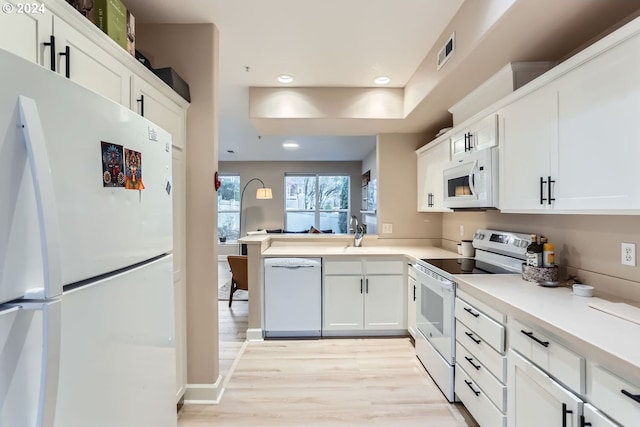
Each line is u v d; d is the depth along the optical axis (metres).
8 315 0.59
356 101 3.12
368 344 3.12
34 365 0.62
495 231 2.56
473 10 1.78
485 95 2.29
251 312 3.22
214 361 2.18
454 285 2.12
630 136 1.18
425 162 3.50
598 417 1.05
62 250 0.70
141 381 1.04
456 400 2.15
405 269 3.27
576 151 1.43
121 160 0.93
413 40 2.29
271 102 3.10
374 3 1.90
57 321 0.63
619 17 1.51
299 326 3.24
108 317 0.87
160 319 1.19
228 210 8.33
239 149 6.60
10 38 0.92
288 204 8.38
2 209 0.57
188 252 2.16
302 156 7.55
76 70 1.17
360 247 3.73
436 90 2.42
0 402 0.57
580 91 1.40
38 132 0.62
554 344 1.25
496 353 1.62
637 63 1.14
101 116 0.84
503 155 2.00
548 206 1.60
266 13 2.00
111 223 0.88
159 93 1.78
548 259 1.85
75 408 0.74
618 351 0.97
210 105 2.15
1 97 0.57
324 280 3.26
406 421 1.98
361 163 8.28
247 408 2.11
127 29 1.57
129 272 0.97
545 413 1.28
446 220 3.72
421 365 2.69
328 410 2.09
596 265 1.68
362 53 2.48
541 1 1.39
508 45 1.76
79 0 1.26
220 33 2.22
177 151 2.02
